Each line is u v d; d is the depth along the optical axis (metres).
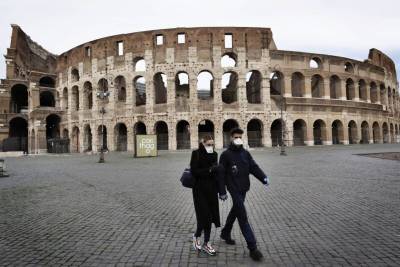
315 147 55.50
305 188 15.47
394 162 26.81
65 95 72.06
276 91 67.12
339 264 6.48
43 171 26.91
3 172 24.39
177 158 38.03
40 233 9.07
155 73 60.28
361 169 22.39
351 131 69.94
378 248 7.31
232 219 7.86
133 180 19.89
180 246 7.79
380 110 75.00
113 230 9.22
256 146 60.22
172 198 13.88
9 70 74.50
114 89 62.81
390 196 13.20
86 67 66.31
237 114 58.91
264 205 12.01
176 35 60.06
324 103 64.06
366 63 72.62
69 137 69.06
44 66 88.88
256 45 60.56
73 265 6.71
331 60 66.25
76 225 9.84
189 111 58.66
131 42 61.91
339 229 8.83
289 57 62.34
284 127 60.78
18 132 79.94
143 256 7.16
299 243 7.77
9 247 7.93
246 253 7.26
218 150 51.25
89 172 25.25
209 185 7.77
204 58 59.31
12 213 11.62
